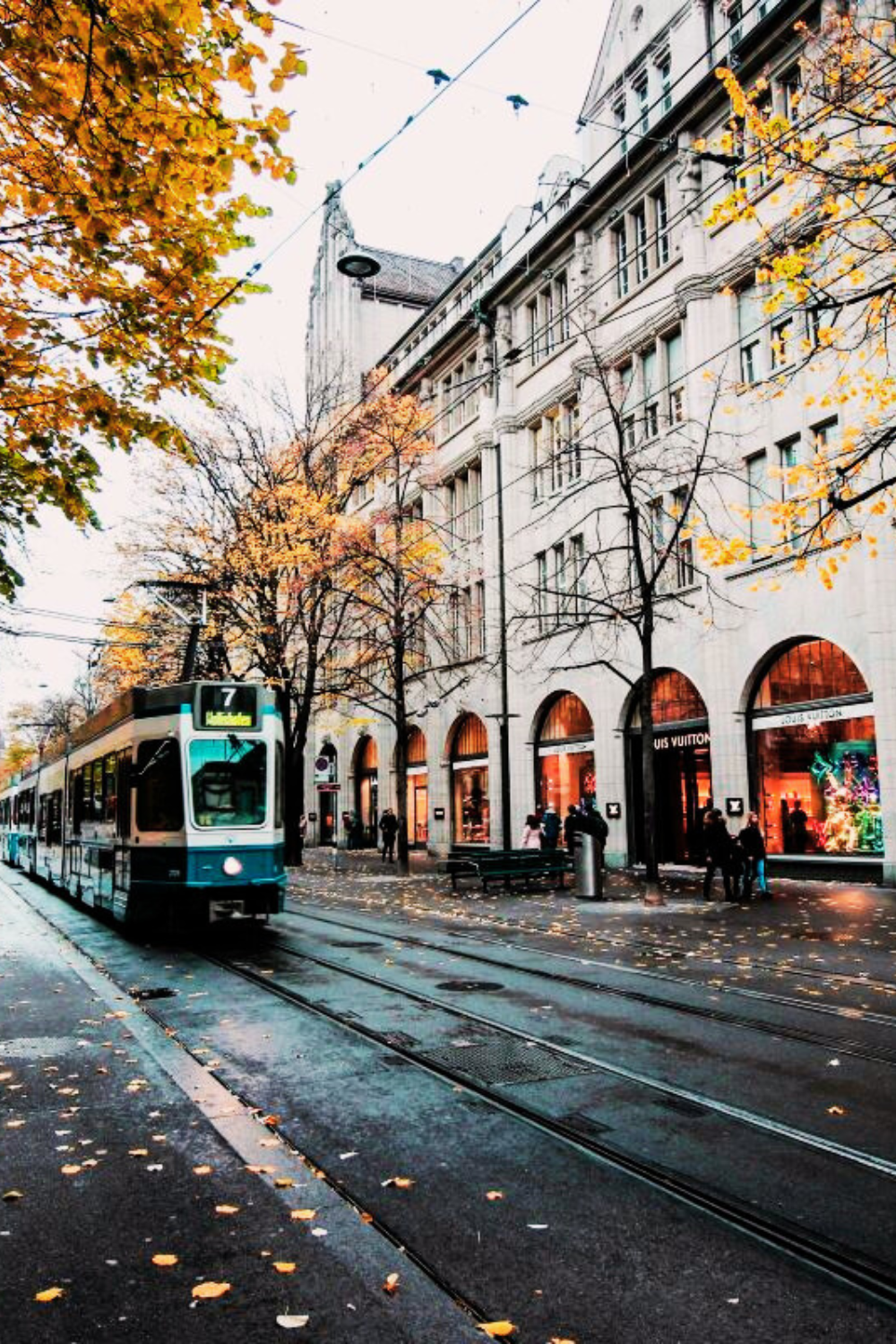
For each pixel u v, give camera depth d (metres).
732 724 21.42
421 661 34.41
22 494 7.23
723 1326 3.52
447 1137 5.48
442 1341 3.43
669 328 23.84
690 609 22.75
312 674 29.20
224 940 13.74
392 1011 8.77
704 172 22.88
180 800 13.07
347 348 45.22
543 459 29.45
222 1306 3.67
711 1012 8.49
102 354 6.69
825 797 19.77
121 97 5.20
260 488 26.80
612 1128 5.59
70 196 5.78
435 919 15.77
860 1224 4.34
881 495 17.66
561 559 28.47
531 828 22.17
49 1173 5.00
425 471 33.59
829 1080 6.50
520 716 29.55
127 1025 8.32
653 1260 4.02
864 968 10.37
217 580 27.06
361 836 40.56
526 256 29.75
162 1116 5.86
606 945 12.45
